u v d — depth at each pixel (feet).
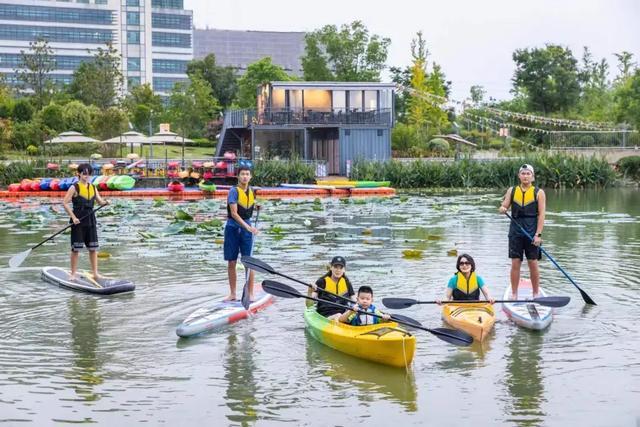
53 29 380.37
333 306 33.32
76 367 28.53
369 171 137.18
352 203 101.86
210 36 538.47
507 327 33.81
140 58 399.85
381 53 224.33
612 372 27.66
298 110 150.10
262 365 28.81
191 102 240.94
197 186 130.41
